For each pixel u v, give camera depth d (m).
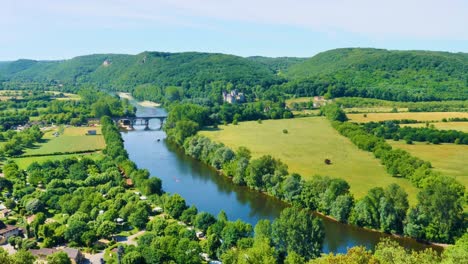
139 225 187.25
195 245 154.12
